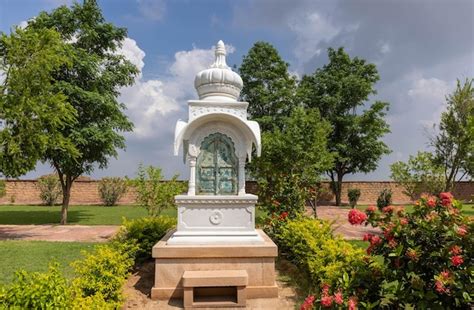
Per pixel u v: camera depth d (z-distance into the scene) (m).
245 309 5.52
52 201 27.42
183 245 6.09
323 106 27.66
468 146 13.85
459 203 3.65
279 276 6.91
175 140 6.55
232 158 6.93
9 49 11.13
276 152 12.36
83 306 4.19
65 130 15.28
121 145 17.03
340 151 27.48
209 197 6.46
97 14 16.75
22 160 11.28
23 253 9.20
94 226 15.51
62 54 13.15
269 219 10.04
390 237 3.65
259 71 24.70
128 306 5.54
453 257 3.24
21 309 3.55
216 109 6.78
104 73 16.48
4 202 27.84
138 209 24.19
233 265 6.00
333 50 28.09
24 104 10.89
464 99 14.19
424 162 14.05
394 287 3.53
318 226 7.90
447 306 3.29
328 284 4.05
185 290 5.51
